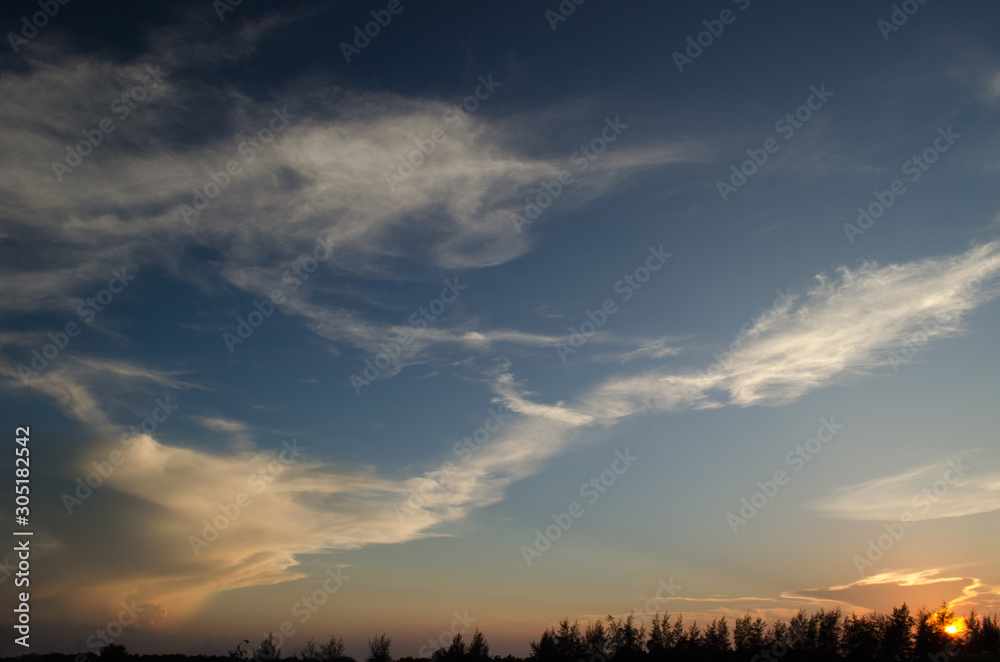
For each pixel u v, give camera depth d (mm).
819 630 56969
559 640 59031
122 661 59812
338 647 57938
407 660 59906
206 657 62500
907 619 55188
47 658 58469
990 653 50344
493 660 59312
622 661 57562
